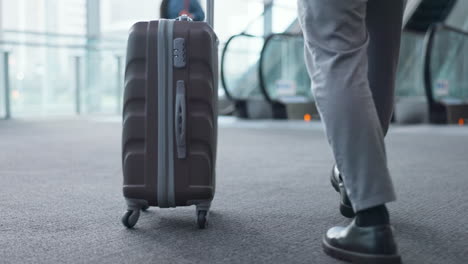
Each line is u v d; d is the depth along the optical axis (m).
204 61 1.54
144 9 13.34
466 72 10.73
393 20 1.44
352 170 1.18
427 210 1.88
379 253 1.20
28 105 10.34
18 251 1.35
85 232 1.55
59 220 1.70
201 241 1.45
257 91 10.97
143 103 1.55
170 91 1.54
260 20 13.00
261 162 3.38
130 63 1.55
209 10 1.83
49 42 11.44
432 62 10.46
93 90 11.38
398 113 9.60
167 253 1.33
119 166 3.14
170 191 1.55
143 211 1.87
